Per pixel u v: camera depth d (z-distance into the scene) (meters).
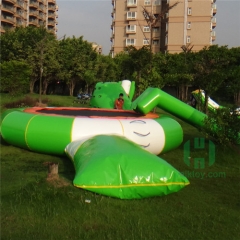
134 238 3.86
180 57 35.09
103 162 4.90
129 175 4.81
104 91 14.18
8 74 22.80
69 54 37.97
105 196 4.87
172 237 3.93
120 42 57.12
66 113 9.51
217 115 8.43
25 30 38.12
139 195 4.89
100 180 4.76
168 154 8.42
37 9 70.06
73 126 7.33
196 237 3.96
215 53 32.84
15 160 7.19
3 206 4.54
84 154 5.55
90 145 5.84
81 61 38.59
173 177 4.89
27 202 4.67
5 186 5.37
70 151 6.60
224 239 3.95
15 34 37.47
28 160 7.23
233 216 4.62
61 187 5.15
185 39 50.69
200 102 17.52
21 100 19.28
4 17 57.06
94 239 3.81
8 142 8.38
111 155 5.01
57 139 7.30
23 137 7.67
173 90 37.06
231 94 27.31
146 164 4.93
